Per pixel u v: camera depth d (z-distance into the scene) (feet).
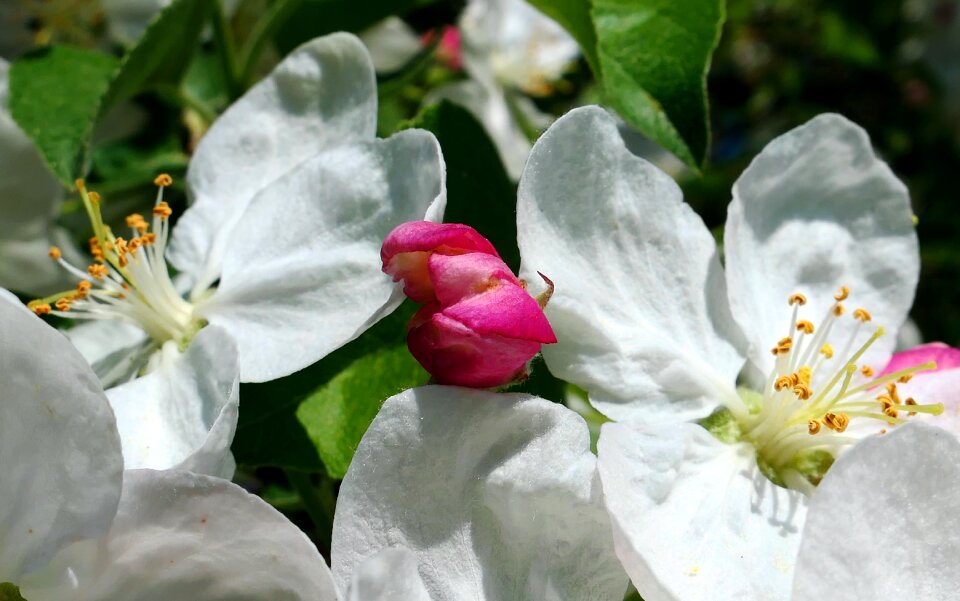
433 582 0.36
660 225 0.41
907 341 0.67
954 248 0.90
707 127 0.43
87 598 0.36
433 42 0.53
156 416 0.40
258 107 0.43
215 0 0.49
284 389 0.41
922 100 1.02
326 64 0.43
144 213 0.50
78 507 0.35
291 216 0.41
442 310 0.36
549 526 0.37
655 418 0.40
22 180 0.48
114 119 0.51
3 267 0.48
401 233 0.36
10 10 0.54
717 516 0.39
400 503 0.36
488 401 0.36
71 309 0.44
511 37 0.69
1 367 0.35
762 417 0.41
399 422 0.36
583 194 0.40
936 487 0.37
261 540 0.35
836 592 0.36
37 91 0.46
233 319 0.41
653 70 0.44
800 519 0.40
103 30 0.55
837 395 0.41
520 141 0.65
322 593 0.35
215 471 0.37
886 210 0.44
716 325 0.41
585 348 0.39
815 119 0.43
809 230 0.44
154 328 0.42
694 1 0.44
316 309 0.40
